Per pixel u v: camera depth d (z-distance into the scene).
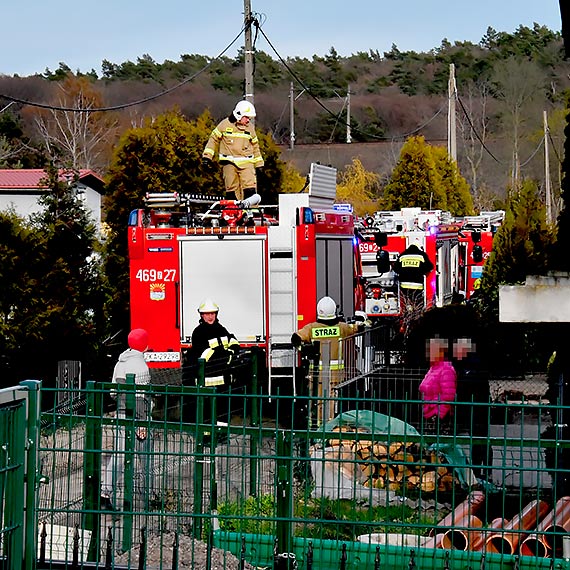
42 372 26.19
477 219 46.16
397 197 80.88
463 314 15.66
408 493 11.83
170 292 25.42
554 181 111.50
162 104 127.75
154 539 11.79
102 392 10.28
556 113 114.00
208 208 28.33
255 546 11.26
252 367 18.95
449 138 82.81
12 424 9.70
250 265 25.38
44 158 29.22
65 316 26.59
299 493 11.66
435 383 14.73
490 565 10.15
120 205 36.16
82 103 105.81
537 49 143.38
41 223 27.84
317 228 25.86
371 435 9.95
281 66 143.25
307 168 109.19
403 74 150.50
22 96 112.31
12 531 9.77
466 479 11.79
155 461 12.09
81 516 10.91
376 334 22.34
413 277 32.97
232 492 12.67
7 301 25.86
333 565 10.41
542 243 34.59
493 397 17.33
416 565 10.27
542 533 9.34
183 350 25.41
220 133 29.38
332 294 26.84
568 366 14.44
